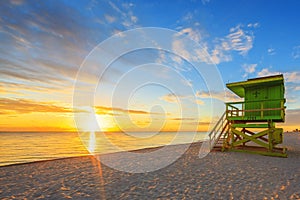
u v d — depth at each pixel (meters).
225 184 6.03
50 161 10.51
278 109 11.16
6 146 41.50
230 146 13.50
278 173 7.43
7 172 7.76
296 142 22.08
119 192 5.33
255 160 10.20
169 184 6.10
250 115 12.60
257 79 12.41
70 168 8.66
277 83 12.05
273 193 5.18
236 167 8.56
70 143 51.66
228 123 13.70
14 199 4.79
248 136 12.66
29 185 5.99
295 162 9.63
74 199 4.79
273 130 11.77
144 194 5.15
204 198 4.82
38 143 51.44
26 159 21.77
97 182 6.37
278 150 13.76
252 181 6.34
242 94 16.42
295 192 5.26
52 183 6.21
